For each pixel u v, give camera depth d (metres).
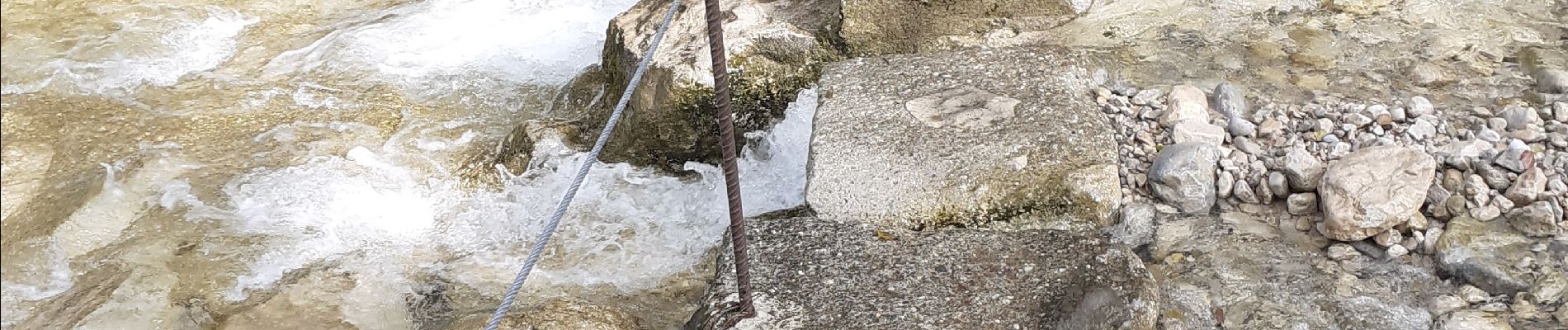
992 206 3.09
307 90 4.86
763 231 3.04
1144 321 2.62
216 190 4.13
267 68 5.08
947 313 2.69
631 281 3.53
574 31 5.18
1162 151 3.27
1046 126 3.31
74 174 4.25
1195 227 3.09
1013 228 3.09
